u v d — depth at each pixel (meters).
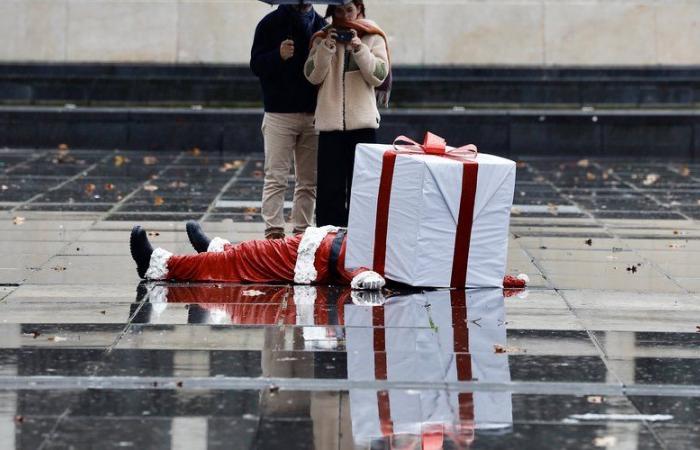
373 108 24.00
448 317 18.19
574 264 23.20
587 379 14.94
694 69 52.00
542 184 37.59
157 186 35.16
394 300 19.30
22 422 13.07
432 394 14.32
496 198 20.17
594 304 19.45
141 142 46.91
